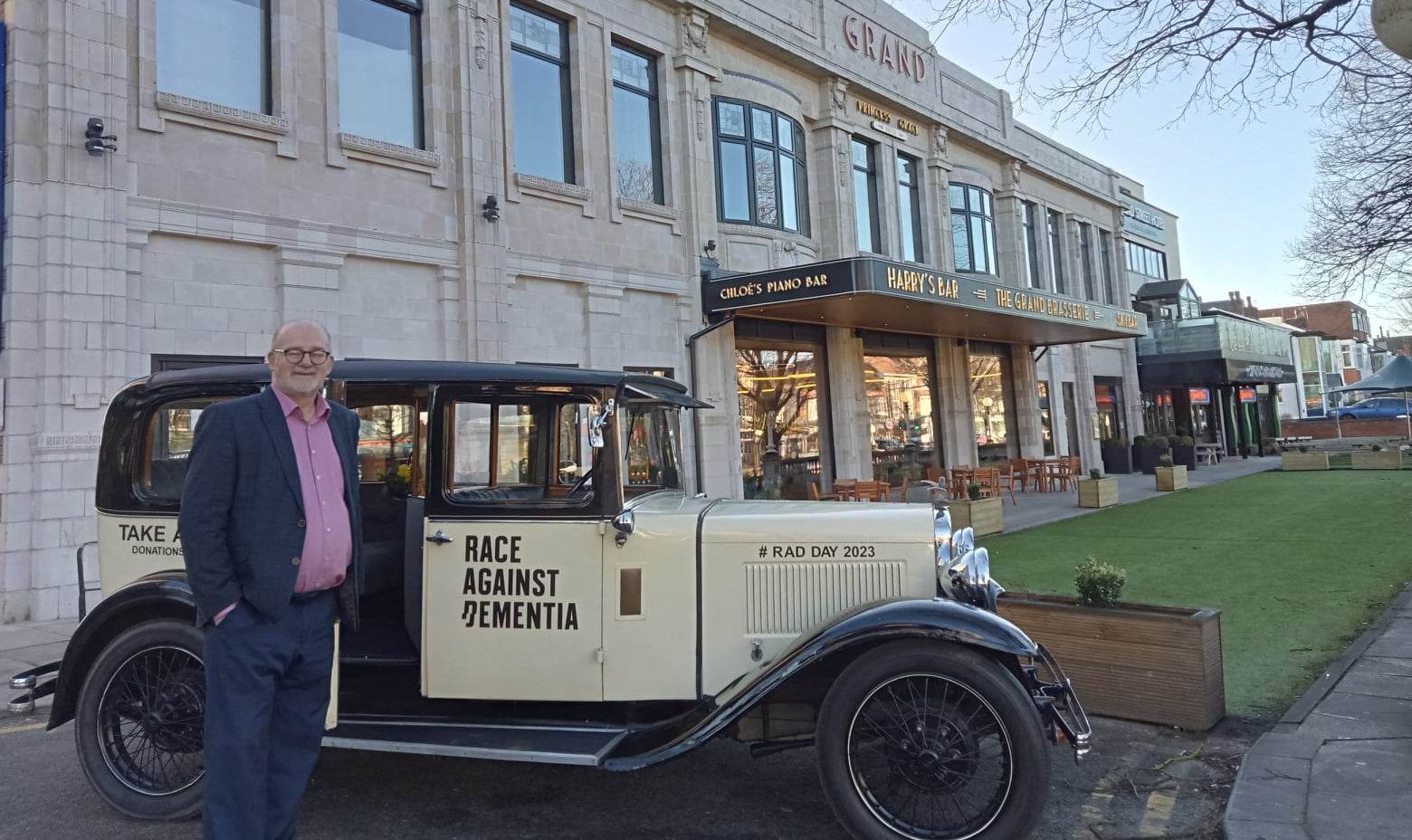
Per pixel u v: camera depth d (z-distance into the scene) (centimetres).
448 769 456
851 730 353
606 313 1304
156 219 867
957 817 363
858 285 1287
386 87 1097
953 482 1709
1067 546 1111
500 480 416
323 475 326
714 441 1444
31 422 796
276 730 318
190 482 301
